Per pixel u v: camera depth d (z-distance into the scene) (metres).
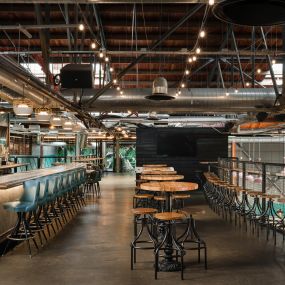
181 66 10.20
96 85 12.17
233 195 8.34
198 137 14.59
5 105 10.41
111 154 28.05
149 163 14.62
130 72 10.73
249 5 1.82
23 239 4.92
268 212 6.69
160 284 3.88
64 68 7.15
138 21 7.69
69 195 8.55
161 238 5.34
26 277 4.10
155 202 8.05
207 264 4.56
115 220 7.49
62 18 7.57
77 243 5.59
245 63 10.11
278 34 8.29
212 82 11.88
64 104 7.25
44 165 20.42
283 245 5.50
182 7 7.12
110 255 4.95
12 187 5.38
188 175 14.53
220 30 8.09
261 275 4.16
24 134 17.56
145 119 13.51
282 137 18.66
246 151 20.66
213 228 6.79
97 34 8.01
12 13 7.19
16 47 8.77
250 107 8.68
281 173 7.47
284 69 7.69
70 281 3.97
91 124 13.02
